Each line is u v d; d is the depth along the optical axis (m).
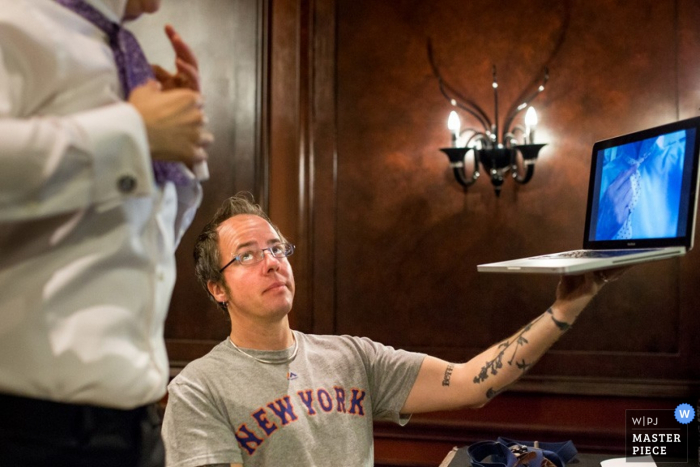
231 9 2.94
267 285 1.68
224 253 1.73
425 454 2.74
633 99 2.63
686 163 1.38
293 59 2.88
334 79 2.87
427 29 2.81
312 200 2.88
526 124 2.60
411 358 1.78
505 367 1.60
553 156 2.69
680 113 2.59
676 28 2.60
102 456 0.82
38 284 0.76
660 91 2.61
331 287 2.85
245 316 1.70
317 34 2.89
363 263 2.84
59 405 0.79
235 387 1.65
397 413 1.77
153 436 0.89
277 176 2.88
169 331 2.92
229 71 2.93
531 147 2.58
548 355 2.66
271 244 1.74
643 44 2.63
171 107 0.81
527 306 2.70
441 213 2.78
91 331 0.77
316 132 2.88
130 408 0.81
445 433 2.71
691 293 2.56
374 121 2.84
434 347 2.77
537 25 2.71
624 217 1.55
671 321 2.58
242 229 1.74
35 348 0.75
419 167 2.80
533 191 2.70
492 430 2.66
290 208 2.86
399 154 2.82
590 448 2.59
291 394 1.66
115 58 0.87
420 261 2.79
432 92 2.80
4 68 0.76
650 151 1.51
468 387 1.67
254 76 2.91
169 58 2.94
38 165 0.69
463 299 2.75
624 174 1.59
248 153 2.91
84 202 0.73
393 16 2.84
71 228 0.77
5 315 0.75
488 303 2.73
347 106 2.87
